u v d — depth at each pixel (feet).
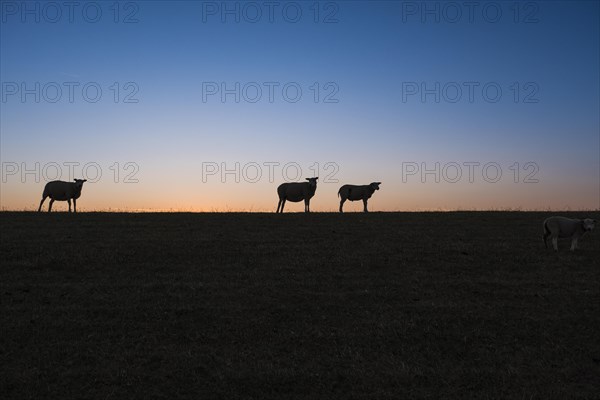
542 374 38.55
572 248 74.59
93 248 75.97
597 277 62.39
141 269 66.23
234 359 40.91
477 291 57.57
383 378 37.91
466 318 49.49
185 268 66.80
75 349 42.32
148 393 35.78
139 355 41.27
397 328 47.06
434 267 67.21
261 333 46.06
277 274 63.67
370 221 103.45
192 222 101.19
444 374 38.58
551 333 46.24
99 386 36.58
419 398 35.35
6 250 74.28
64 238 83.15
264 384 37.06
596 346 43.47
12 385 36.50
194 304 52.95
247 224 99.09
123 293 56.54
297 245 79.05
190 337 45.09
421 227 95.86
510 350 42.86
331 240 82.99
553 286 59.21
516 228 95.09
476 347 43.50
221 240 82.58
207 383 37.14
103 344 43.39
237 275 63.21
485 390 36.27
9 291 56.80
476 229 93.71
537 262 69.05
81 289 57.77
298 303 53.72
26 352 41.65
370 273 64.39
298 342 44.32
